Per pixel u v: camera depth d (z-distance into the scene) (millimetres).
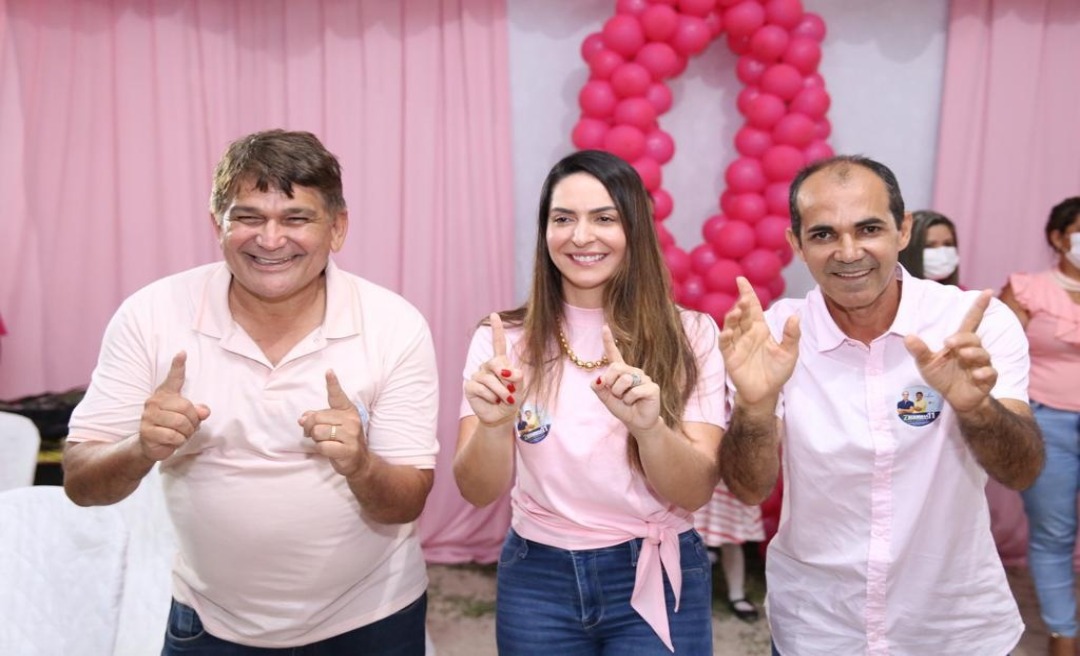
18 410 3574
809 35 3480
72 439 1542
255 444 1511
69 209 3736
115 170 3768
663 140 3467
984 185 3795
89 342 3791
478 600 3520
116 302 3807
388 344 1582
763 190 3500
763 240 3428
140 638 2037
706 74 3939
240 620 1588
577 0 3910
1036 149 3785
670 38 3406
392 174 3850
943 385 1397
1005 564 3756
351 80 3826
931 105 3924
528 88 3953
